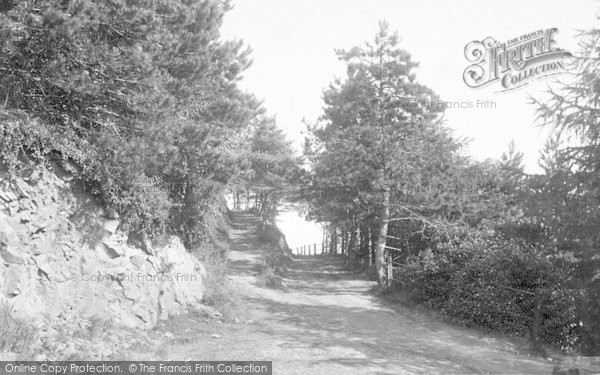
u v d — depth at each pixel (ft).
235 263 107.14
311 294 92.48
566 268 63.62
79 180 44.68
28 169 39.63
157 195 53.31
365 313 78.38
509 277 72.84
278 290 90.99
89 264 43.27
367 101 95.35
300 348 48.91
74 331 36.68
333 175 97.96
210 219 80.12
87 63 43.32
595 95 50.21
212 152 60.18
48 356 31.09
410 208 101.86
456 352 56.80
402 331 67.62
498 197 94.79
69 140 43.96
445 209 96.27
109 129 48.21
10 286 33.71
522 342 67.92
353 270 130.72
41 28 36.99
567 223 50.70
